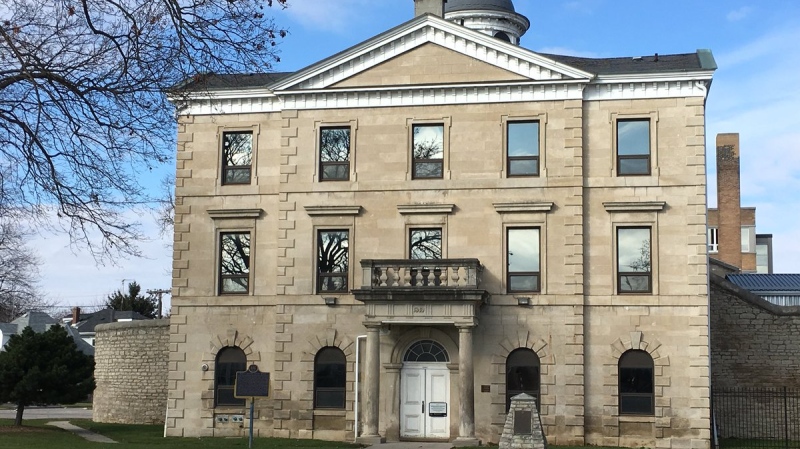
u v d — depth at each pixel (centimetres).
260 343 3756
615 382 3488
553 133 3631
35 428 3912
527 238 3622
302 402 3666
